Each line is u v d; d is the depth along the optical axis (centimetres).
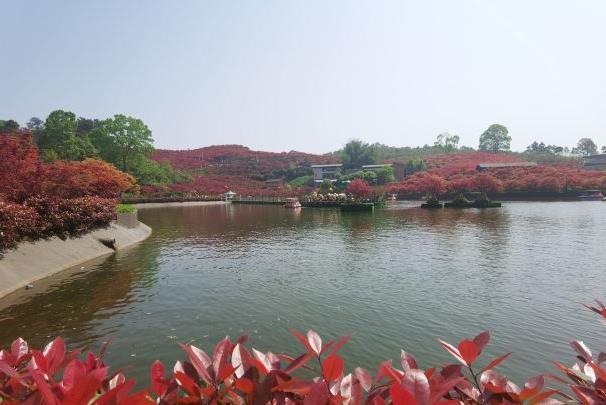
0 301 1102
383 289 1217
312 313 997
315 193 6838
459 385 191
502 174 7244
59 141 5538
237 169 10250
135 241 2291
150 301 1105
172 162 9994
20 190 1791
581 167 8906
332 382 186
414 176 8394
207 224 3388
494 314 978
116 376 200
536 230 2612
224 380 196
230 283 1308
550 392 182
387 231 2731
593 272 1416
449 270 1475
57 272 1460
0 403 158
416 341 819
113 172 3772
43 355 195
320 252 1914
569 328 884
